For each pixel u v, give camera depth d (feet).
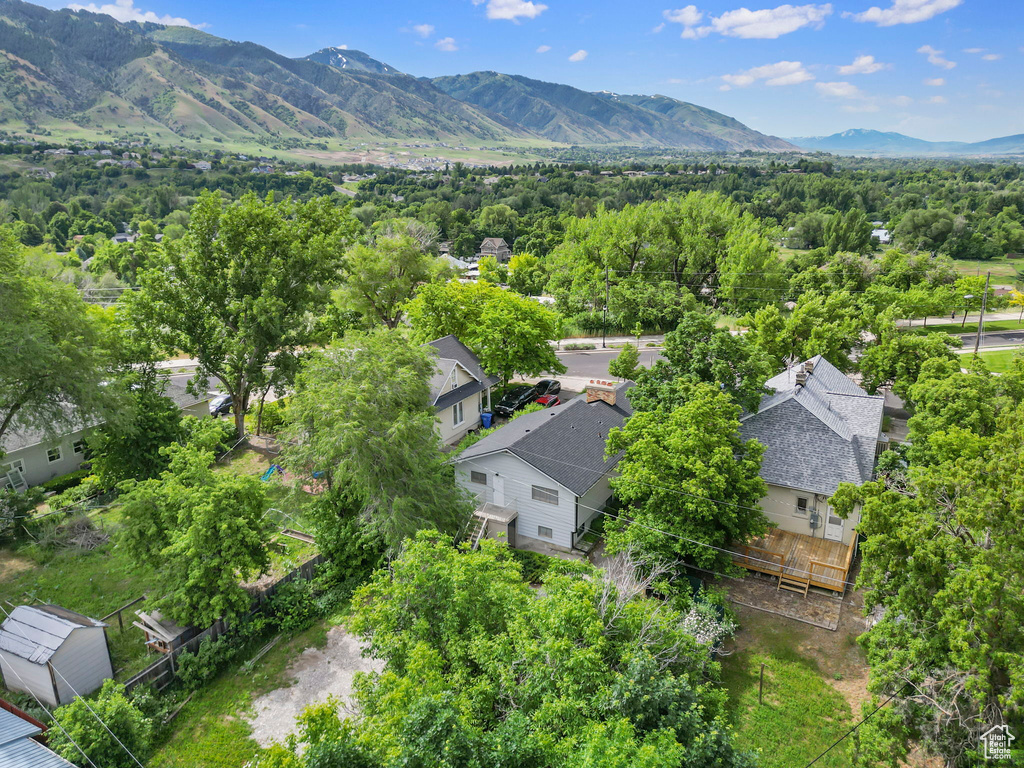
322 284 136.67
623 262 262.88
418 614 56.65
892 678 49.57
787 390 101.96
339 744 39.40
